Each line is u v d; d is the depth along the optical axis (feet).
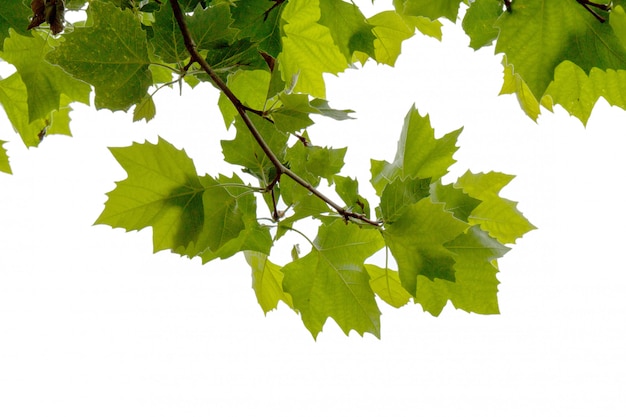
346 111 6.68
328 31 7.89
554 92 6.31
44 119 8.24
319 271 6.84
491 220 7.16
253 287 7.26
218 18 6.48
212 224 6.63
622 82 6.23
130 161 6.51
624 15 6.05
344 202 6.84
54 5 6.60
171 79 7.75
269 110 6.56
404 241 6.52
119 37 6.42
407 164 7.02
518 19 6.15
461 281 6.73
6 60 7.62
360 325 6.84
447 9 6.02
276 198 6.96
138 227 6.56
